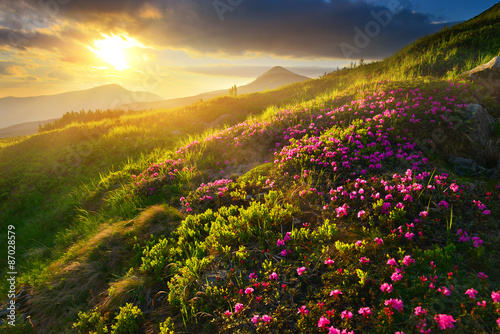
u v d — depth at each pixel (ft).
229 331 10.19
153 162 33.47
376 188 16.69
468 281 10.32
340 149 20.79
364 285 10.66
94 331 12.00
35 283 16.43
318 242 13.65
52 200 33.58
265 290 11.29
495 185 16.98
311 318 9.78
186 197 22.25
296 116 32.63
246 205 19.25
